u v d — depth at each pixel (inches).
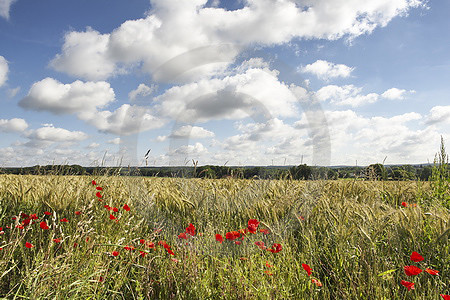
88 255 69.7
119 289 66.8
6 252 65.6
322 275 78.1
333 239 87.5
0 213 99.3
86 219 88.4
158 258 76.9
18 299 57.6
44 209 109.2
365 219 87.6
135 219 105.5
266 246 86.4
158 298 65.7
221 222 101.7
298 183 132.9
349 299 60.7
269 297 58.7
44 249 72.7
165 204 119.6
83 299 59.5
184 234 83.9
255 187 141.9
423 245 79.8
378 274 64.7
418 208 95.0
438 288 62.0
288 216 102.0
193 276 67.1
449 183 117.4
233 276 68.3
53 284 58.0
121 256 75.3
